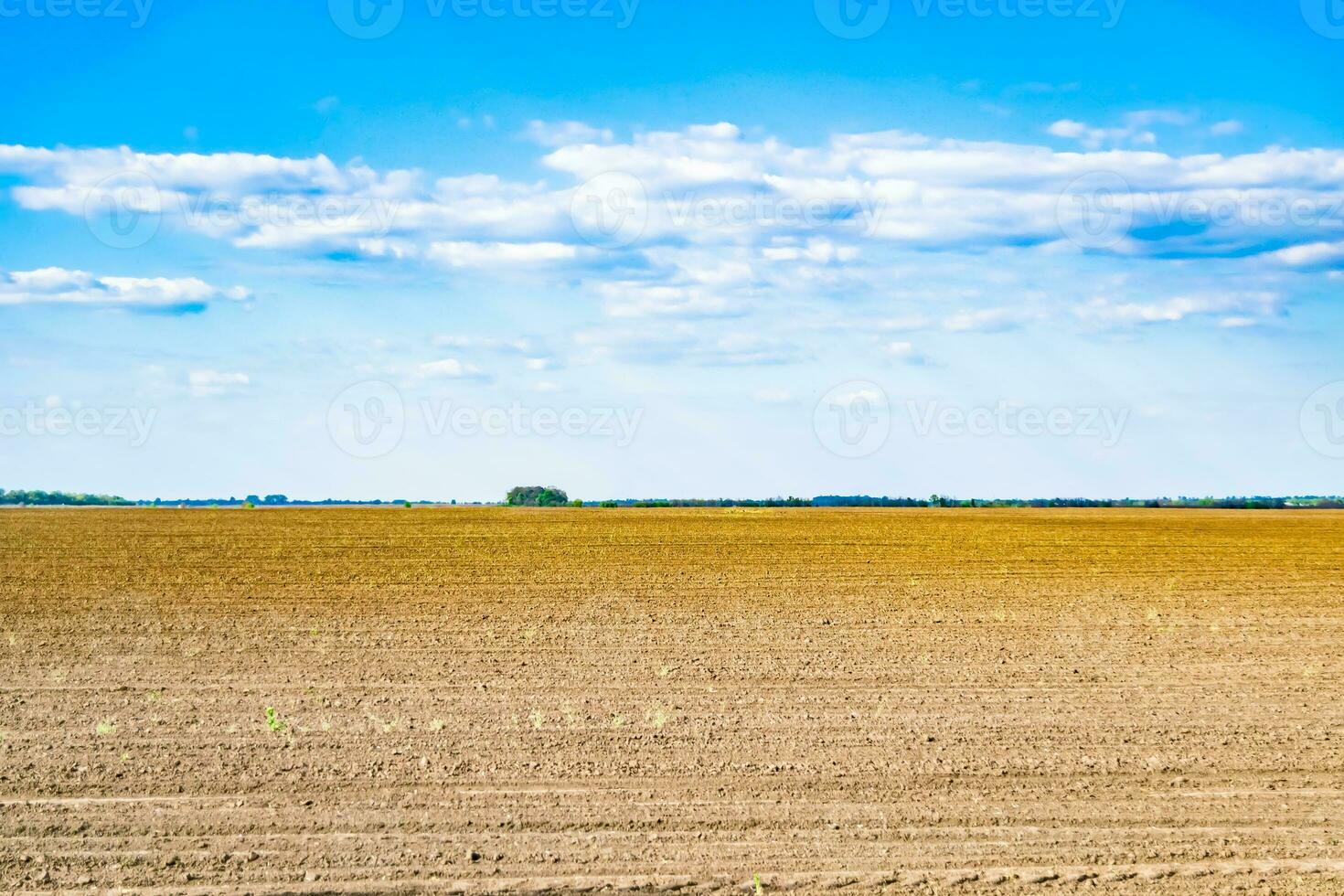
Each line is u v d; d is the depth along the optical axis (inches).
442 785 373.1
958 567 1252.5
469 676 585.6
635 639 717.9
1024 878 296.5
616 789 371.6
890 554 1413.6
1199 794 374.0
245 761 401.1
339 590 990.4
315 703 510.0
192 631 746.8
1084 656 659.4
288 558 1300.4
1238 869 303.6
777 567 1228.5
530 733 449.7
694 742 436.8
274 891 282.5
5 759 401.1
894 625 788.0
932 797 367.6
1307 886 293.7
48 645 684.7
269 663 621.9
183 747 421.1
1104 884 294.4
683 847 317.4
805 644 701.9
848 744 437.4
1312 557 1454.2
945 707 512.4
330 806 348.8
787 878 294.8
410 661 630.5
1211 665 634.8
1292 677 598.5
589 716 485.4
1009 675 597.6
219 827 328.2
